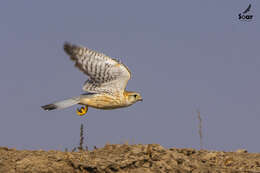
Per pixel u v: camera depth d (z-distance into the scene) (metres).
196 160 13.77
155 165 12.86
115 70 15.23
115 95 15.79
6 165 12.43
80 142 14.45
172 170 12.78
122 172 12.53
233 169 13.31
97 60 14.95
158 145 13.79
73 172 12.43
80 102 15.84
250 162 13.95
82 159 12.78
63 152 13.52
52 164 12.53
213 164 13.75
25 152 13.59
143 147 13.83
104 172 12.44
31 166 12.38
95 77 15.27
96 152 13.92
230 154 15.13
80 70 14.90
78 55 14.68
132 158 12.92
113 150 14.02
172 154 13.40
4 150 13.82
